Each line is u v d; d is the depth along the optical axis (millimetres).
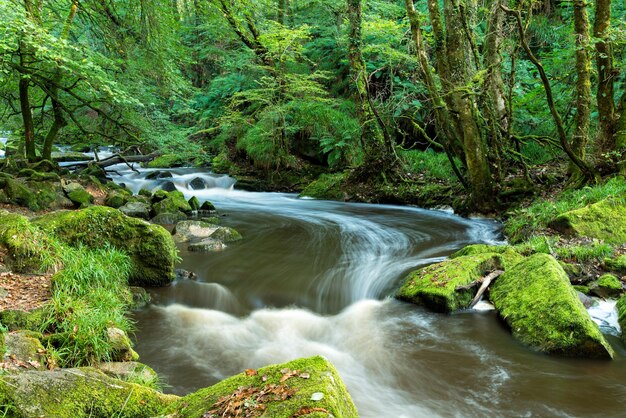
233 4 14719
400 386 4227
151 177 16094
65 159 18391
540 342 4672
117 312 5031
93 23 11547
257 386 2584
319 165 15852
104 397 2781
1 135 14930
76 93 12602
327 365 2715
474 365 4500
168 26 12492
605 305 5375
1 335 3586
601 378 4168
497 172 10453
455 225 9969
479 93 9469
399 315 5707
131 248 6434
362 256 7992
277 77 15359
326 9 17656
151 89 13164
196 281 6742
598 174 8531
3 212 6293
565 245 6871
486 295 5941
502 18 11188
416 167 13461
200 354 4789
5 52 9594
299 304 6160
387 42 14367
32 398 2537
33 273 5586
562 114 11758
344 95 17750
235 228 10062
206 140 20141
